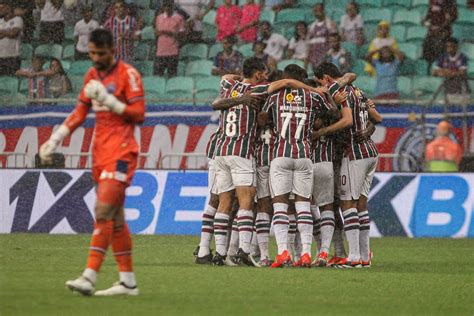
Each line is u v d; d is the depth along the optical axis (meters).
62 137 18.09
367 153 27.06
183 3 53.28
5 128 49.75
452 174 42.03
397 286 21.28
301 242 26.66
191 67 52.62
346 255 31.09
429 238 41.00
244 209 26.25
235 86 26.52
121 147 17.55
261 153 26.81
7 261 26.69
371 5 53.12
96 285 20.20
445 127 45.81
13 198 42.31
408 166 46.41
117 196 17.50
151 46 52.88
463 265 28.06
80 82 52.00
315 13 52.69
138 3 53.31
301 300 18.19
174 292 18.98
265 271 24.25
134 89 17.62
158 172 42.34
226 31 52.94
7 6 52.69
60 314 15.34
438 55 52.00
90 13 53.03
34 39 52.69
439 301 18.59
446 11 52.72
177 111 49.00
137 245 35.25
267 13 53.09
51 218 42.00
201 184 42.03
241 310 16.47
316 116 26.45
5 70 52.09
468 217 41.75
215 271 24.05
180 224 41.94
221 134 26.69
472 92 50.00
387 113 48.31
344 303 17.92
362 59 52.19
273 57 52.34
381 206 42.09
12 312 15.48
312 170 26.02
